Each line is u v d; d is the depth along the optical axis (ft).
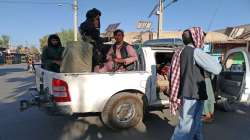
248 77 21.84
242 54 23.02
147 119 23.54
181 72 14.48
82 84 19.34
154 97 21.77
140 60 22.04
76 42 20.35
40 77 22.29
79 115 23.09
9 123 22.91
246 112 26.50
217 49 66.85
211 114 22.81
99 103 19.98
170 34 91.09
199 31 14.62
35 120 23.72
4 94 38.01
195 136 15.37
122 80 20.56
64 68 19.85
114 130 20.76
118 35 22.00
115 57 22.03
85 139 19.06
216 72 13.84
